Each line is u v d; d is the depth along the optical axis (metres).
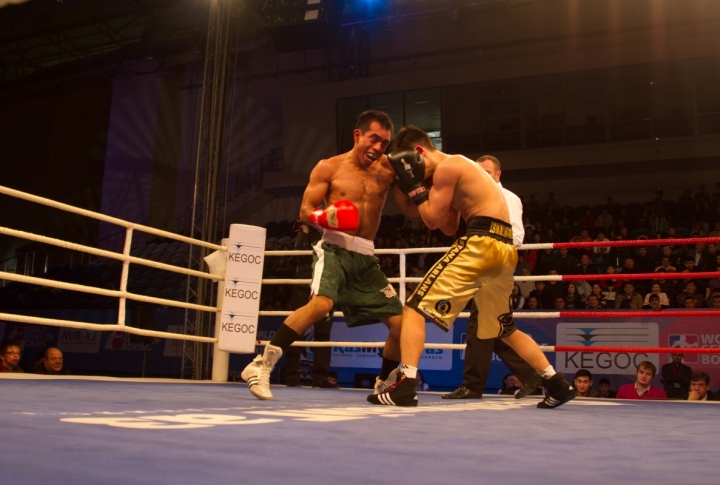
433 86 13.57
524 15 13.24
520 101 13.12
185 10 14.23
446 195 2.53
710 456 1.23
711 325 6.12
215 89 7.70
